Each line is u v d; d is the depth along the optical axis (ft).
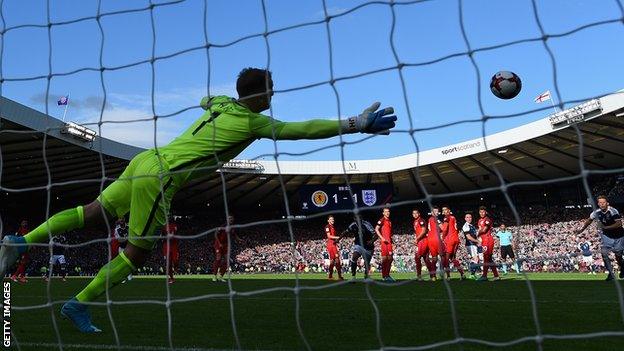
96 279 13.05
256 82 11.97
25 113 69.00
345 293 26.35
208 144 12.09
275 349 10.91
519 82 13.37
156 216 12.27
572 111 73.87
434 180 132.16
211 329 14.02
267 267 131.95
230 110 12.13
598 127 88.43
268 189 138.51
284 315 17.03
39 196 128.67
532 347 10.57
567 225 113.91
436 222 7.94
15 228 128.06
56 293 31.68
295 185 135.23
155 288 35.83
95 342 12.14
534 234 113.70
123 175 12.72
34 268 98.99
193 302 22.31
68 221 12.56
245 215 165.07
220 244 47.16
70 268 116.98
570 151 104.99
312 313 17.44
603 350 10.16
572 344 10.81
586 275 49.65
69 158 94.27
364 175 126.82
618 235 33.86
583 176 7.01
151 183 12.05
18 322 15.76
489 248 37.55
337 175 122.72
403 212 148.66
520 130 94.38
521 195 138.62
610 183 120.47
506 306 18.57
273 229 153.69
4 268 12.29
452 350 10.46
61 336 13.00
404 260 107.24
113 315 17.57
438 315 16.24
